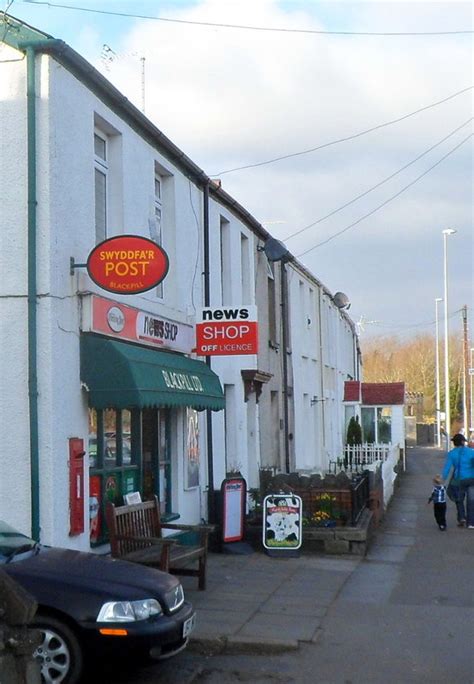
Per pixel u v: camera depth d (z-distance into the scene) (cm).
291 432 2416
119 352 1088
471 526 1889
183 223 1510
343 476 1593
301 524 1477
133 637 726
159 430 1413
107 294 1162
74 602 727
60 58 1055
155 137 1359
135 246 1049
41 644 720
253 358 1939
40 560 784
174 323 1405
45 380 1016
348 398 3847
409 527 1927
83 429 1089
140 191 1313
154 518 1175
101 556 857
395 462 3391
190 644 909
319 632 968
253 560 1435
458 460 1906
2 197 1035
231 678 822
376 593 1184
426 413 8969
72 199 1081
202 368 1456
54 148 1038
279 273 2325
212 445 1648
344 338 4038
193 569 1231
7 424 1020
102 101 1185
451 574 1334
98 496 1165
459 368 9056
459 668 847
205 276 1611
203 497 1581
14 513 1010
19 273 1029
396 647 920
